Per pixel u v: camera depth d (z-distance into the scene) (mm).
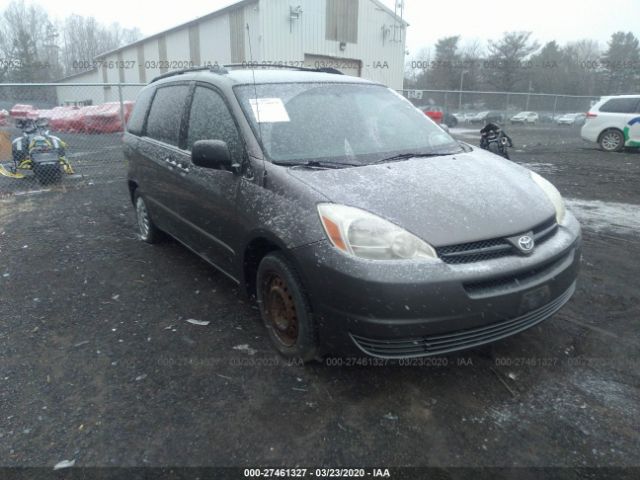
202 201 3482
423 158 3186
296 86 3561
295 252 2521
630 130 13398
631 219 6129
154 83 4953
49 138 8898
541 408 2498
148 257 4789
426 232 2365
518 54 55500
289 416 2453
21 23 57250
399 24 22578
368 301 2275
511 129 19391
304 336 2664
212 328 3355
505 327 2510
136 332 3316
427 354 2363
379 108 3709
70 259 4762
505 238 2477
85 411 2512
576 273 2859
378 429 2354
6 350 3104
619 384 2691
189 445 2266
